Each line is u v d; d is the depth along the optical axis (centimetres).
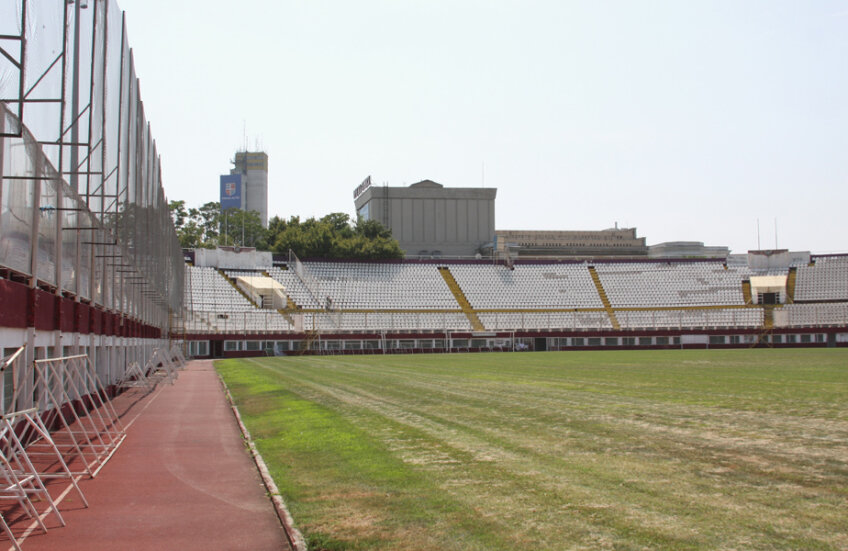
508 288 11481
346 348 9631
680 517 991
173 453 1822
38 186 1858
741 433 1714
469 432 1877
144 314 4422
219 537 1026
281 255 11581
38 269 1903
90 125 2223
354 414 2397
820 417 1973
